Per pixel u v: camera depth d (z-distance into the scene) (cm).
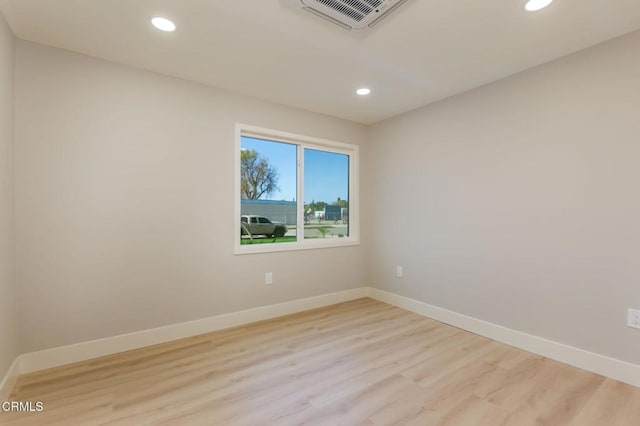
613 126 211
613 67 211
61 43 220
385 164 389
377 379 208
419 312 345
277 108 333
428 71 260
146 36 211
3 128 188
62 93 227
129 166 252
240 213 314
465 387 199
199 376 211
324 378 210
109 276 244
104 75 242
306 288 358
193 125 282
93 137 238
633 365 202
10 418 168
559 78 236
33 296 217
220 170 297
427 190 338
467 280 298
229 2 176
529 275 253
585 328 223
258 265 321
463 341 272
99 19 192
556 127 238
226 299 301
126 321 251
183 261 277
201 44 221
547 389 197
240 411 175
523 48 223
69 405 179
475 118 292
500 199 272
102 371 217
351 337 279
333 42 218
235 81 281
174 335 271
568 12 183
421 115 345
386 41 214
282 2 175
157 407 178
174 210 272
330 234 392
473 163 294
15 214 210
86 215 235
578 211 227
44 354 220
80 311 233
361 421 167
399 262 371
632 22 193
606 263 214
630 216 204
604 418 170
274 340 271
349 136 395
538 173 248
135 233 255
